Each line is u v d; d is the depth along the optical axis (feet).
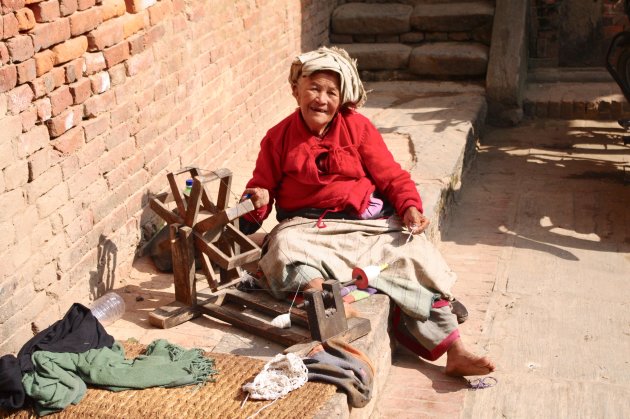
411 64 29.63
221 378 11.55
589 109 29.07
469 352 13.71
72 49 13.60
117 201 15.23
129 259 15.61
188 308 13.74
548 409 13.19
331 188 14.07
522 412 13.12
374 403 13.00
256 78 23.11
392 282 13.71
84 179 14.11
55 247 13.32
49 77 13.03
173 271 14.52
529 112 29.48
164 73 17.12
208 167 19.81
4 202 12.03
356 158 14.19
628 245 19.67
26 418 10.94
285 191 14.37
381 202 14.48
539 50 31.89
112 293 14.17
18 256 12.39
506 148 26.58
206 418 10.61
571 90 29.99
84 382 11.35
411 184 14.25
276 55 24.88
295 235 13.66
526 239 20.04
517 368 14.49
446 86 29.01
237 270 13.97
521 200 22.47
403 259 13.76
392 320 14.11
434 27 30.48
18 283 12.39
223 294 13.91
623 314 16.44
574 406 13.25
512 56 28.48
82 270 14.10
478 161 25.45
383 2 31.94
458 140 23.20
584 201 22.26
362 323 12.61
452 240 20.04
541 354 14.97
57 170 13.33
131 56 15.62
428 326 13.85
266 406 10.81
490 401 13.41
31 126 12.66
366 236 14.06
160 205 13.78
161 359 11.84
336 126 14.08
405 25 30.58
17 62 12.25
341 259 13.67
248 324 13.16
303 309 13.01
